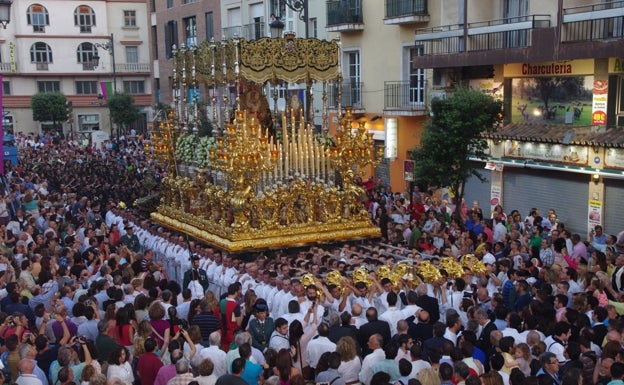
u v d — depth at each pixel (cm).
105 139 4647
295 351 972
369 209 2081
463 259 1370
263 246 1673
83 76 6206
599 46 1867
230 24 4156
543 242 1538
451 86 2523
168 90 5112
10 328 1057
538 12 2197
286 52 1770
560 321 978
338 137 1816
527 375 869
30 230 1753
